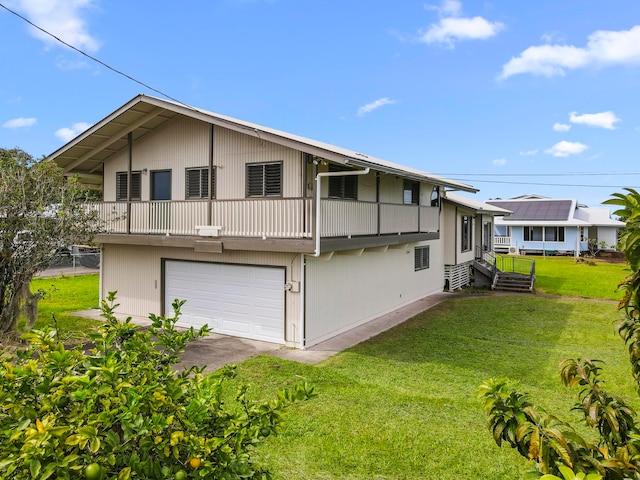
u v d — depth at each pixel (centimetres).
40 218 1018
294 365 902
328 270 1155
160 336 324
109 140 1333
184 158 1291
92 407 222
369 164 980
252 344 1083
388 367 895
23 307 1050
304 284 1051
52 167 1073
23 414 218
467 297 1830
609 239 4088
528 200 4153
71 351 256
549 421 219
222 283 1187
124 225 1305
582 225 3562
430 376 838
